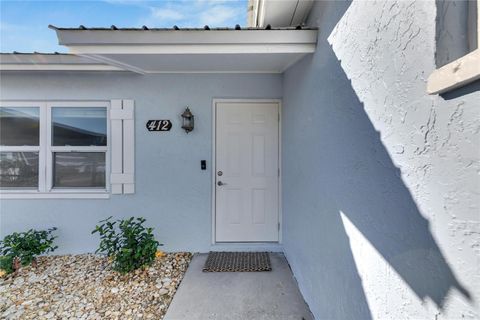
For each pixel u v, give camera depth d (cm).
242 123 371
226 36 245
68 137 361
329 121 192
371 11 132
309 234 240
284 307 242
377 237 125
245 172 373
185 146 364
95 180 364
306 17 293
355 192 149
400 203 108
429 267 91
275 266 324
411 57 101
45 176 355
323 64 208
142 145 361
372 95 131
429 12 91
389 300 115
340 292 169
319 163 213
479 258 73
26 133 358
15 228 352
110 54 259
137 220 354
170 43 248
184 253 361
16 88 353
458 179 79
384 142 120
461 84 77
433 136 89
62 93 355
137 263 308
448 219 83
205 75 362
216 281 288
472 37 84
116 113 357
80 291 271
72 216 356
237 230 373
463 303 77
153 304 248
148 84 361
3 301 255
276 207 374
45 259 343
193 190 365
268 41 242
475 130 74
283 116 358
